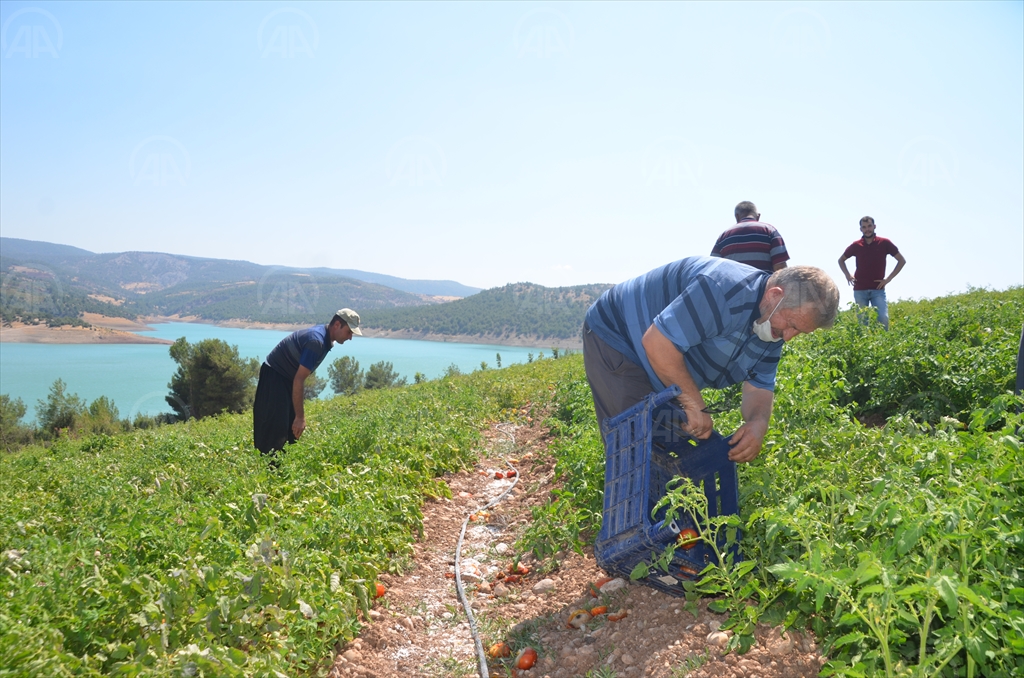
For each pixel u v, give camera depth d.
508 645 3.63
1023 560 2.41
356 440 7.43
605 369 3.83
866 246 9.54
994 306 9.05
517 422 11.53
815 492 3.37
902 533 2.36
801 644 2.79
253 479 5.68
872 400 6.01
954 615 2.12
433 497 6.70
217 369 40.28
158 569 3.31
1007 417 2.90
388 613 4.10
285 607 3.41
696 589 3.29
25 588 2.88
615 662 3.16
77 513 5.52
